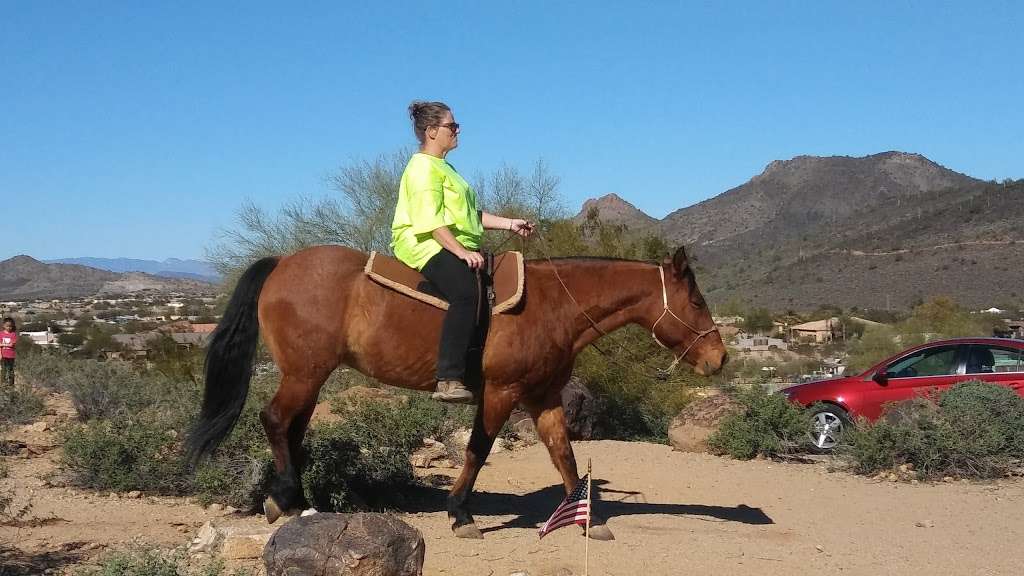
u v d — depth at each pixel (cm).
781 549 725
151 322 5678
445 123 725
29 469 997
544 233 1841
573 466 749
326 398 1427
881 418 1140
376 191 2108
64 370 2050
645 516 848
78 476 905
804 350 5844
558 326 732
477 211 749
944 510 902
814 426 1330
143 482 883
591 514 741
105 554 622
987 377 1291
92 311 10538
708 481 1052
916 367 1335
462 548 693
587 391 1480
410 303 712
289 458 735
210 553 629
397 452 914
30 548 673
